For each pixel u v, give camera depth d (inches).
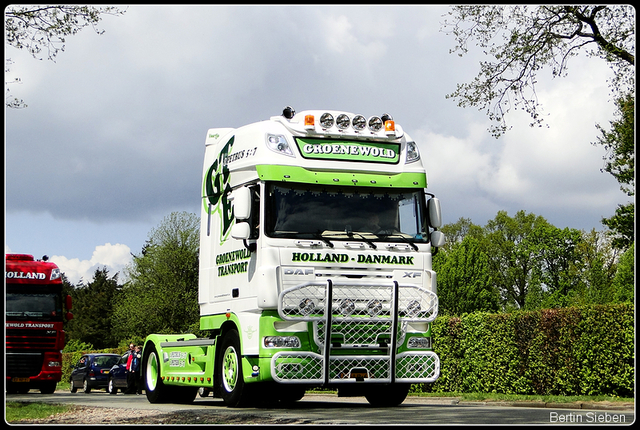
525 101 815.7
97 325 4205.2
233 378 487.8
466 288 2445.9
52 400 709.3
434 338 879.7
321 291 453.7
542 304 2640.3
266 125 480.7
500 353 796.6
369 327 461.1
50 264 924.6
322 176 474.3
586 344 697.0
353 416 397.7
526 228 2933.1
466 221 3080.7
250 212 466.3
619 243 1360.7
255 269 464.1
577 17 783.1
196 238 2640.3
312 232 463.2
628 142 980.6
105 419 392.8
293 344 451.5
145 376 638.5
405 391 518.6
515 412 432.5
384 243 474.6
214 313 523.8
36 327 899.4
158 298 2527.1
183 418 388.8
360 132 488.7
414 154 502.9
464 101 828.0
